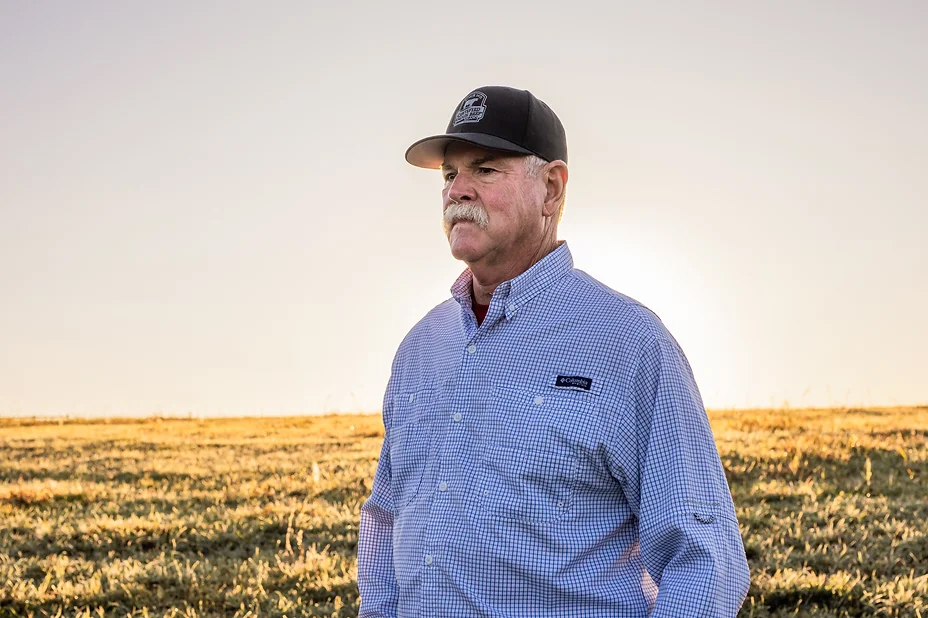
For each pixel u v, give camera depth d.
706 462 2.33
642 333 2.39
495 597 2.32
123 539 7.81
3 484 10.92
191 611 5.96
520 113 2.59
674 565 2.23
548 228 2.68
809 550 6.55
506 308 2.52
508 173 2.57
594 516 2.35
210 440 15.66
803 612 5.51
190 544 7.71
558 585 2.28
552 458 2.32
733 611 2.25
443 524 2.40
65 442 15.69
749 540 6.84
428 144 2.66
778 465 9.82
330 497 9.70
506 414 2.40
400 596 2.53
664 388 2.33
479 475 2.39
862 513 7.50
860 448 10.77
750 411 15.30
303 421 18.48
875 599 5.54
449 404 2.53
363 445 14.47
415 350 2.85
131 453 13.89
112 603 6.20
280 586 6.46
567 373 2.40
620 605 2.30
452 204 2.63
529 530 2.31
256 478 11.10
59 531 8.07
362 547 2.95
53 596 6.27
